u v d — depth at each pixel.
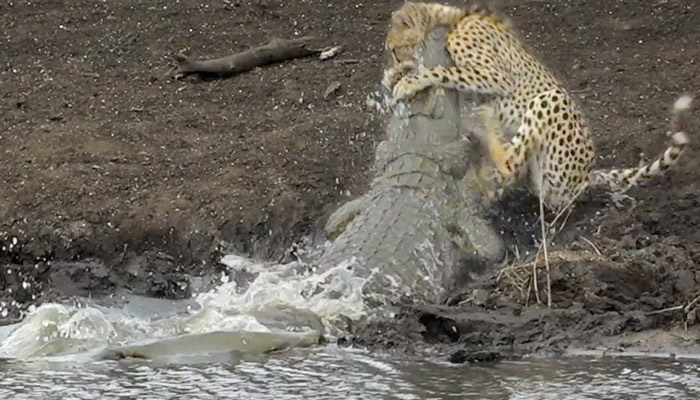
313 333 11.95
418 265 12.83
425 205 13.23
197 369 11.20
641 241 13.85
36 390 10.65
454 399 10.27
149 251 14.51
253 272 13.60
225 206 14.93
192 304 13.27
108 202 15.05
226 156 15.97
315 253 13.91
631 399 10.20
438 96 13.78
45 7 20.56
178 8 20.47
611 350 11.49
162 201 15.04
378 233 13.02
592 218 14.35
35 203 15.02
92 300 13.52
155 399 10.42
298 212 14.85
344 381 10.80
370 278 12.62
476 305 12.44
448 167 13.48
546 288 12.56
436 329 12.16
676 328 11.84
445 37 14.09
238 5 20.50
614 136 16.09
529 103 14.04
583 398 10.25
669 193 14.89
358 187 15.31
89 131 16.55
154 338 11.90
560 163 13.97
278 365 11.29
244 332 11.82
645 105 16.95
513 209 14.12
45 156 15.95
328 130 16.47
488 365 11.18
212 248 14.45
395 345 11.80
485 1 19.89
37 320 12.17
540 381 10.69
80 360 11.48
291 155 15.92
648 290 12.64
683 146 14.30
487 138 13.93
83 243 14.52
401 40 14.20
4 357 11.61
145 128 16.70
